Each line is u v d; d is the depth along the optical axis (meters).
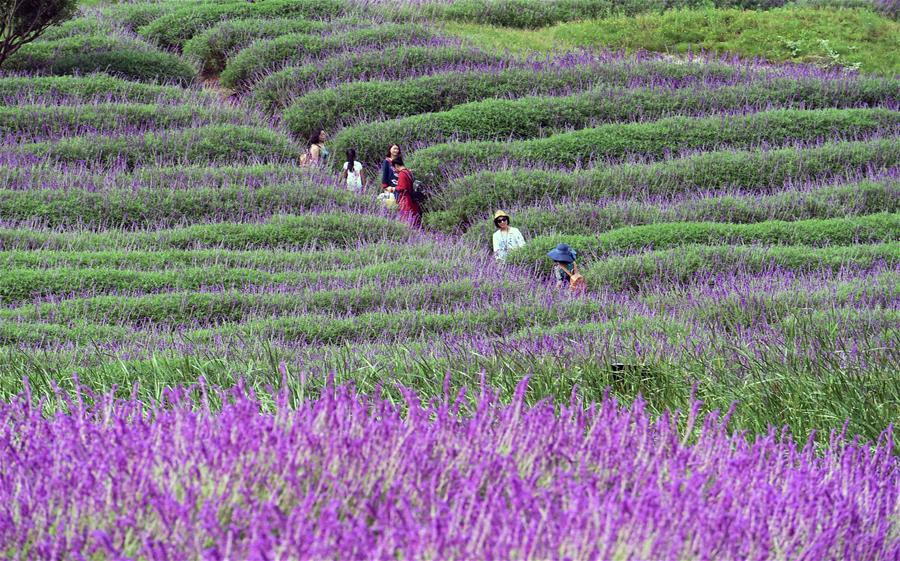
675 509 12.56
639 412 16.31
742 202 73.19
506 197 75.75
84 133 83.81
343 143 85.88
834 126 86.75
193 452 13.35
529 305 51.31
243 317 51.22
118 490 12.55
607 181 77.62
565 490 13.02
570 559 11.04
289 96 97.75
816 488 14.85
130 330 47.88
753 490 14.21
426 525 11.66
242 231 65.88
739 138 85.69
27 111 84.50
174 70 103.06
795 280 54.75
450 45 105.94
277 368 34.09
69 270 55.28
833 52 110.88
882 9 127.56
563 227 70.62
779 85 96.38
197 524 11.61
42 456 13.91
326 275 57.44
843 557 13.54
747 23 118.94
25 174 72.38
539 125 89.31
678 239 65.31
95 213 68.06
